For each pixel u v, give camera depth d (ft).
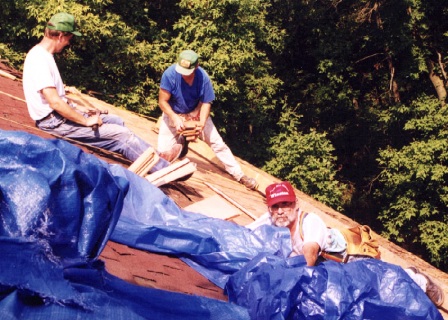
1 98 23.76
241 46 72.54
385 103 88.63
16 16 64.95
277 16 89.97
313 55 87.61
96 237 10.29
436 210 73.41
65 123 19.44
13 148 9.90
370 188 83.51
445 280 24.59
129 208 15.17
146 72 72.59
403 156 73.56
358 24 86.94
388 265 13.29
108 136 19.77
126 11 72.08
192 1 72.79
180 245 14.46
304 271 12.28
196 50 70.95
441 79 83.10
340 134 91.45
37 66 18.76
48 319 8.43
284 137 82.99
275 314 11.84
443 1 80.33
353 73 87.86
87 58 70.54
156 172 18.79
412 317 12.63
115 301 9.18
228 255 14.51
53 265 9.00
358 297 12.43
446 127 73.92
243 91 78.38
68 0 62.85
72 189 9.94
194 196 19.86
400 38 80.69
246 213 20.07
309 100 91.56
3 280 8.43
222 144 24.94
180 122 21.84
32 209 9.38
